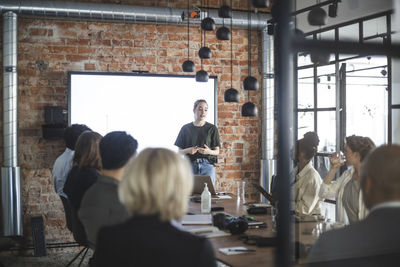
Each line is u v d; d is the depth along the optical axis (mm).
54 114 4820
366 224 1395
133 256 1250
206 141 5129
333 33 3547
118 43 5141
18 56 4852
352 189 2900
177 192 1308
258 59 5613
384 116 4328
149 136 5184
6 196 4539
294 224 2266
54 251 4957
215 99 5422
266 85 5328
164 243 1245
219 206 3459
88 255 4863
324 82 4652
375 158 1360
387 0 3609
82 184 2746
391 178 1326
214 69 5465
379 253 1375
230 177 5574
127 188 1313
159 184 1285
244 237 2385
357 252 1399
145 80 5180
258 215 3090
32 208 4926
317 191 3035
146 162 1316
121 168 2148
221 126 5520
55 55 4957
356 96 4457
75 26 5004
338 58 4484
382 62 4391
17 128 4641
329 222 2504
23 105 4883
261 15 5258
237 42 5531
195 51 5391
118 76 5090
